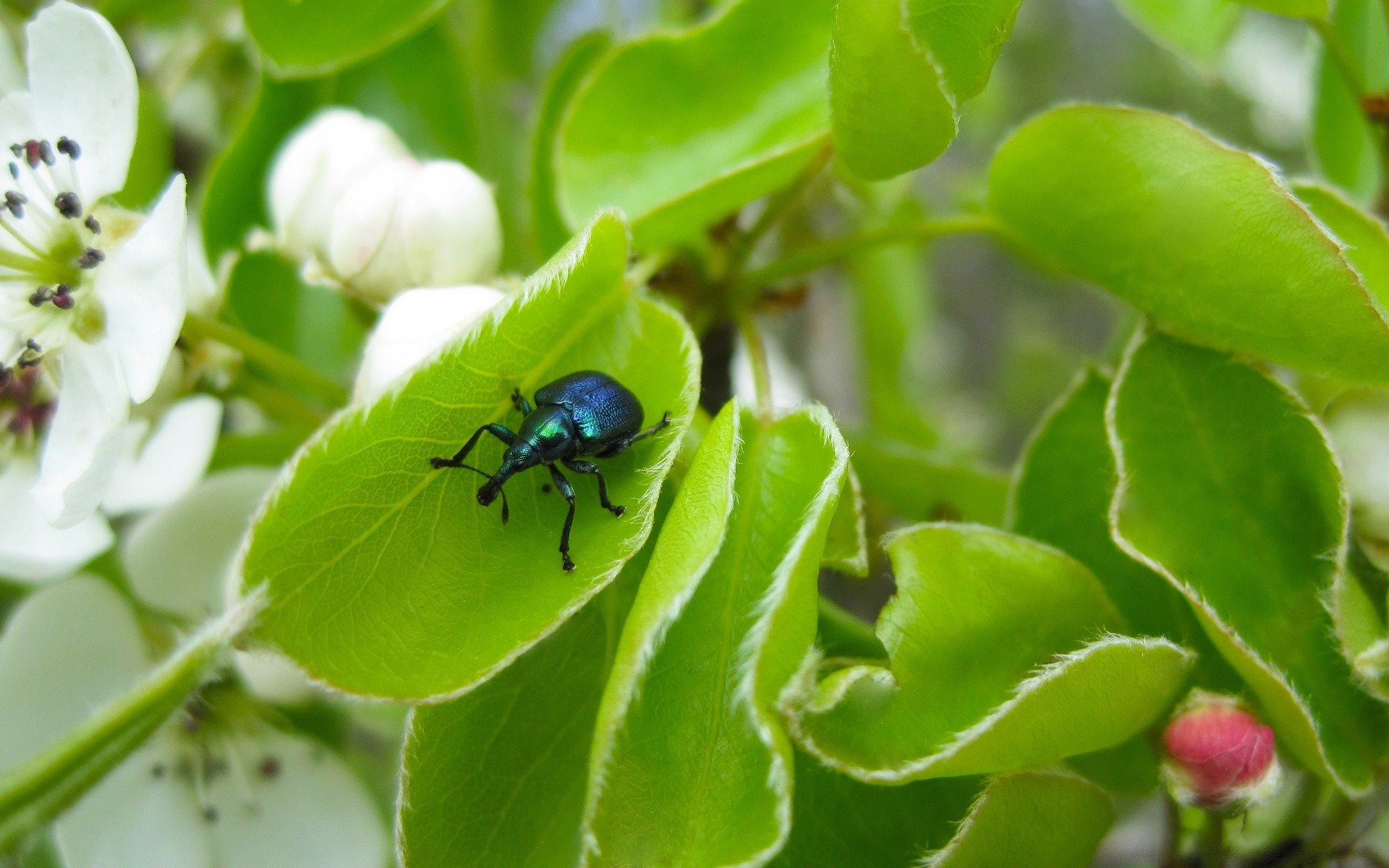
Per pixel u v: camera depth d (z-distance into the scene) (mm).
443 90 166
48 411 148
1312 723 123
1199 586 127
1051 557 128
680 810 116
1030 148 135
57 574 151
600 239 123
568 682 124
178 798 150
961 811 126
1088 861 126
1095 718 122
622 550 120
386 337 132
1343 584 127
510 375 124
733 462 119
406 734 122
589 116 144
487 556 121
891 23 123
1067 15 372
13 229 139
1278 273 127
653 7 210
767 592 118
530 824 123
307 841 152
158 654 150
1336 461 127
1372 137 145
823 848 125
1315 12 139
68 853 146
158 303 131
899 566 126
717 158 142
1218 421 130
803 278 187
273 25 148
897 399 217
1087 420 139
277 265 162
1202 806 125
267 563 117
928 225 145
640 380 126
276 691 148
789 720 117
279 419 151
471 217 141
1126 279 134
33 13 169
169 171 174
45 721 146
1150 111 131
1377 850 151
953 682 123
